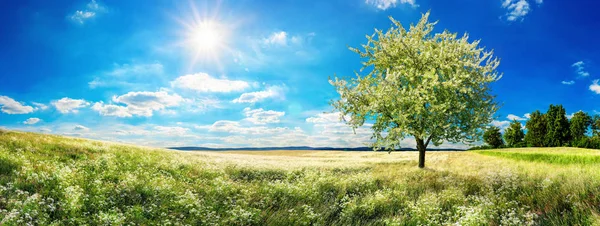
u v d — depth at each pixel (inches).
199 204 398.0
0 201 334.3
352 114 908.0
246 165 919.0
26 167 477.7
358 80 921.5
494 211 364.8
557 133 3041.3
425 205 404.8
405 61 877.8
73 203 337.7
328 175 750.5
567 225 308.3
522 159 1321.4
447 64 833.5
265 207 449.7
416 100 797.2
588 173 550.9
